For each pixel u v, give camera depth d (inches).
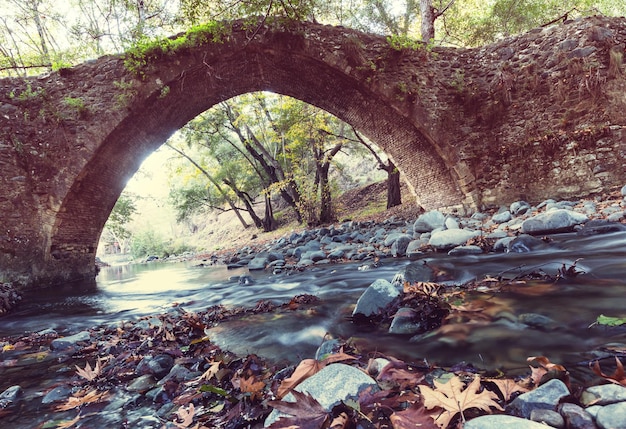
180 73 325.7
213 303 177.3
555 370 51.9
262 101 684.1
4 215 274.4
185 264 561.9
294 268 260.4
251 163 889.5
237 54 343.9
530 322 78.7
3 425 62.4
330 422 44.9
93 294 262.4
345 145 797.2
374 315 98.3
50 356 106.8
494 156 360.5
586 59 305.3
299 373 61.1
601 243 162.1
